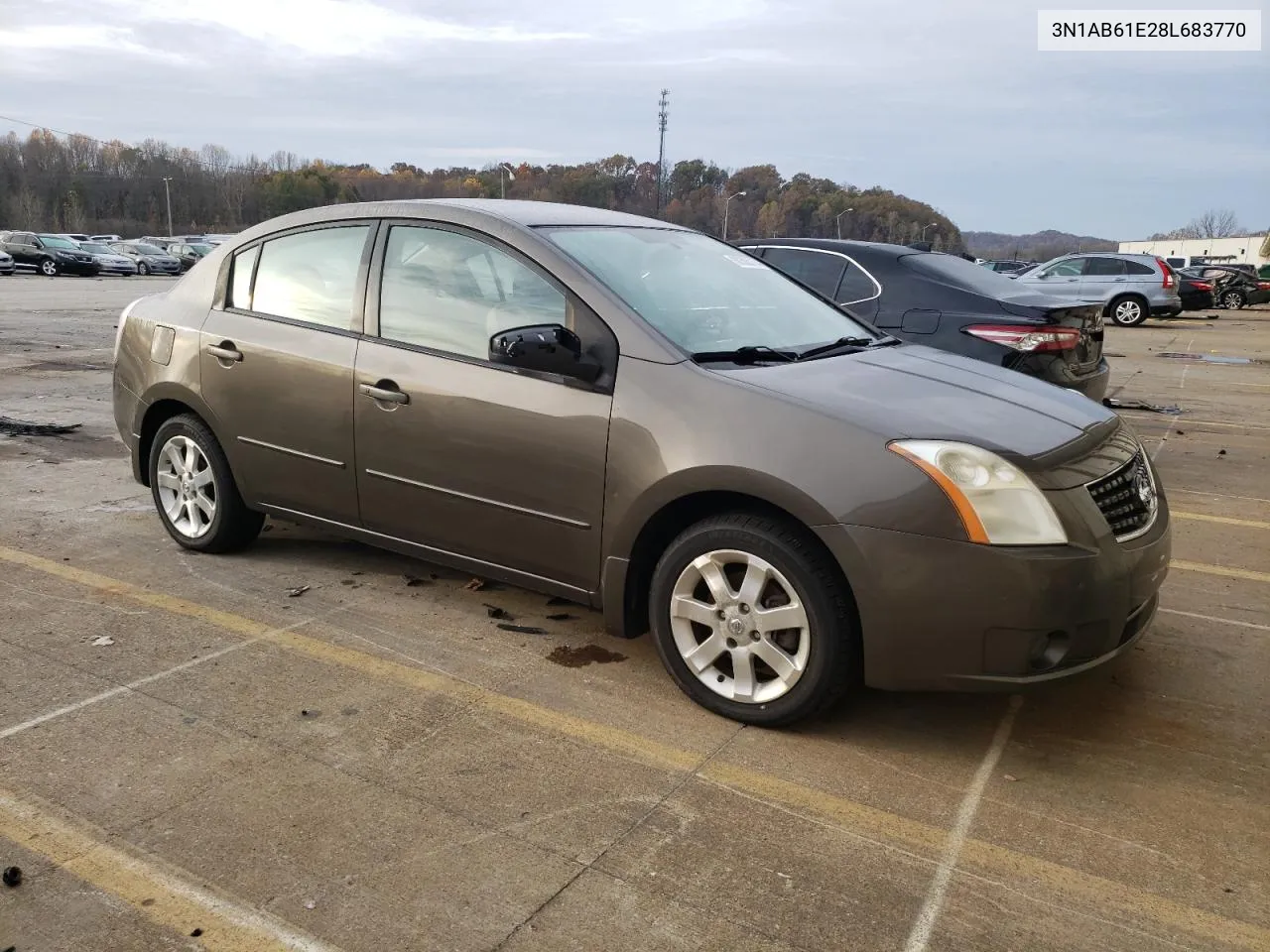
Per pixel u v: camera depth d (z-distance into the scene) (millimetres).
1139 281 22156
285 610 4199
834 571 3082
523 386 3592
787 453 3078
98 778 2904
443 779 2951
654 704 3451
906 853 2660
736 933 2336
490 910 2395
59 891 2434
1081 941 2344
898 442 3012
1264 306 32250
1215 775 3080
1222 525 5879
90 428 7898
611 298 3525
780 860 2613
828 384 3352
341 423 4082
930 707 3488
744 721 3305
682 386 3312
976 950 2307
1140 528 3244
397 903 2410
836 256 7117
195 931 2307
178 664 3662
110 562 4730
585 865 2572
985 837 2740
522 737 3211
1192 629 4238
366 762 3037
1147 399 11164
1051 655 2975
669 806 2844
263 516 4855
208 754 3057
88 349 13062
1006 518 2916
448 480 3803
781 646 3234
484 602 4336
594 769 3033
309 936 2299
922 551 2928
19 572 4562
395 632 4004
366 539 4219
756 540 3158
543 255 3674
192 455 4766
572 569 3592
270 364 4293
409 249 4016
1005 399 3459
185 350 4641
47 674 3555
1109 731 3348
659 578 3412
